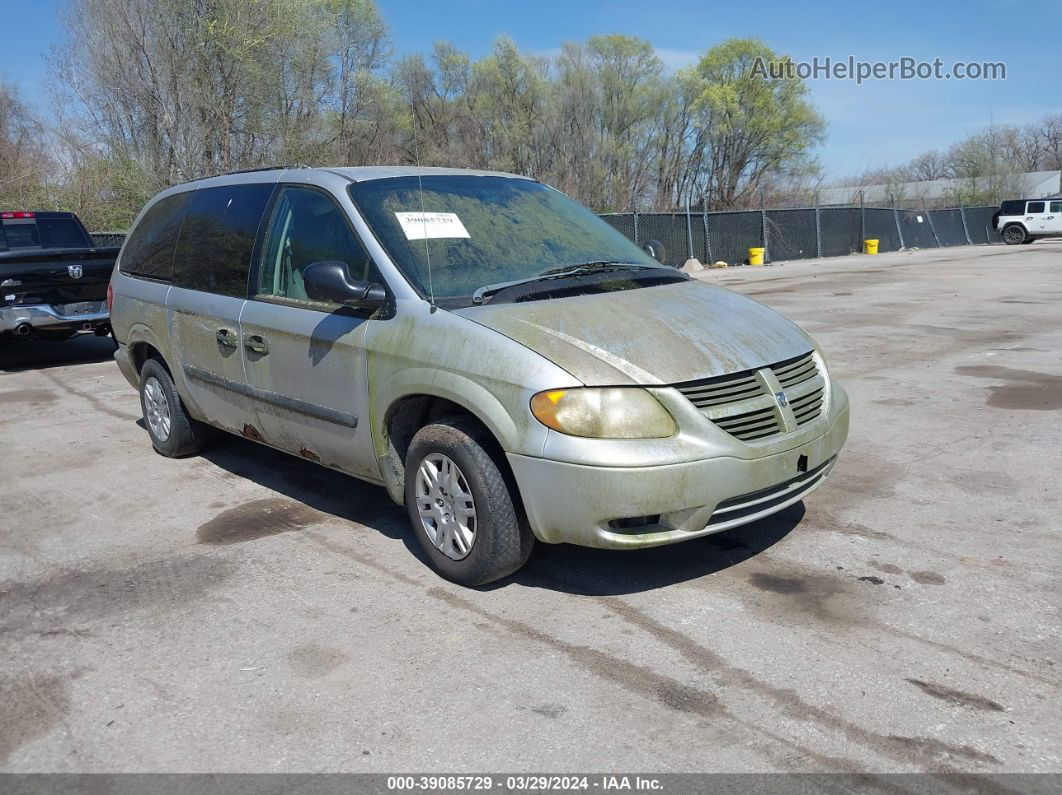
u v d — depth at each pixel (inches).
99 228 880.3
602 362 144.3
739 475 144.9
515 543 153.6
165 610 156.9
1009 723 116.3
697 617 147.6
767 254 1124.5
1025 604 148.9
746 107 1756.9
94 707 127.3
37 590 167.5
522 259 178.4
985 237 1557.6
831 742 113.6
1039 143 2864.2
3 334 395.5
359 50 1162.0
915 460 230.2
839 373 344.5
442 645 141.1
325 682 131.6
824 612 148.2
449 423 158.1
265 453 255.6
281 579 168.1
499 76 1572.3
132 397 346.0
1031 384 312.2
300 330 184.1
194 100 918.4
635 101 1669.5
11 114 1040.2
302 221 192.1
